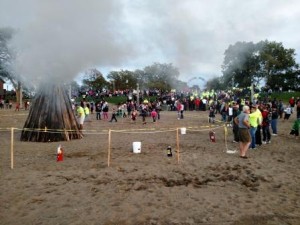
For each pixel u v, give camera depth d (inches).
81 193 288.7
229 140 611.8
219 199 276.5
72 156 450.9
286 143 576.1
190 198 278.1
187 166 389.7
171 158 436.5
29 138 607.2
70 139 621.3
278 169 380.2
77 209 252.5
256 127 518.6
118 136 676.7
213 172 364.5
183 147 530.0
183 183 323.0
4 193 287.7
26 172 357.4
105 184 315.3
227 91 1234.0
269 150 504.7
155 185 313.3
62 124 617.6
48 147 530.3
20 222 229.0
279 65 1120.2
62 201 269.1
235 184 321.7
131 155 456.8
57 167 382.3
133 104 1337.4
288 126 866.8
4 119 1150.3
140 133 732.0
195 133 727.1
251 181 332.8
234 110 704.4
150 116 1258.0
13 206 258.4
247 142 439.8
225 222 229.8
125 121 1084.5
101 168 377.4
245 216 240.5
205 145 551.5
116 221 230.8
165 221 230.8
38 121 611.8
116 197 279.0
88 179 331.3
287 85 1437.0
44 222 229.0
